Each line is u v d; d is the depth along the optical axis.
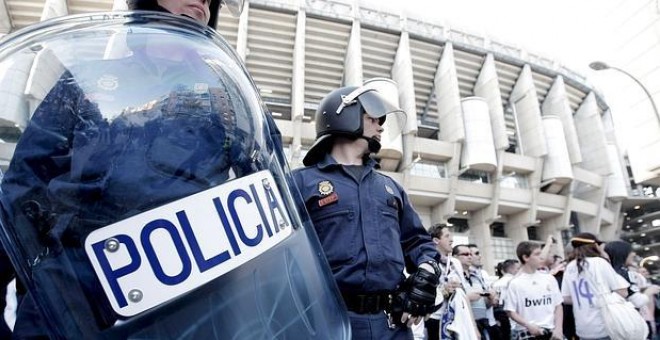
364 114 1.59
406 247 1.59
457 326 2.82
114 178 0.50
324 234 1.38
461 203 23.27
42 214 0.50
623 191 29.97
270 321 0.56
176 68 0.63
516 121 26.58
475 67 25.86
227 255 0.53
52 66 0.60
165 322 0.48
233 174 0.60
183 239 0.51
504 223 26.86
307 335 0.62
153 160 0.53
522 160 24.06
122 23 0.67
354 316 1.27
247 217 0.58
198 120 0.59
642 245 44.56
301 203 0.80
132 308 0.47
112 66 0.60
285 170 0.78
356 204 1.41
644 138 17.69
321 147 1.65
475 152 22.08
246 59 22.39
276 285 0.59
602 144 29.03
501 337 4.27
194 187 0.54
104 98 0.56
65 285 0.48
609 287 3.06
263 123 0.74
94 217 0.49
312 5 22.27
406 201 1.65
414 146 21.58
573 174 26.12
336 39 23.17
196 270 0.50
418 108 26.30
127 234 0.49
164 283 0.49
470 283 4.30
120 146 0.53
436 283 1.38
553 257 5.61
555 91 28.09
